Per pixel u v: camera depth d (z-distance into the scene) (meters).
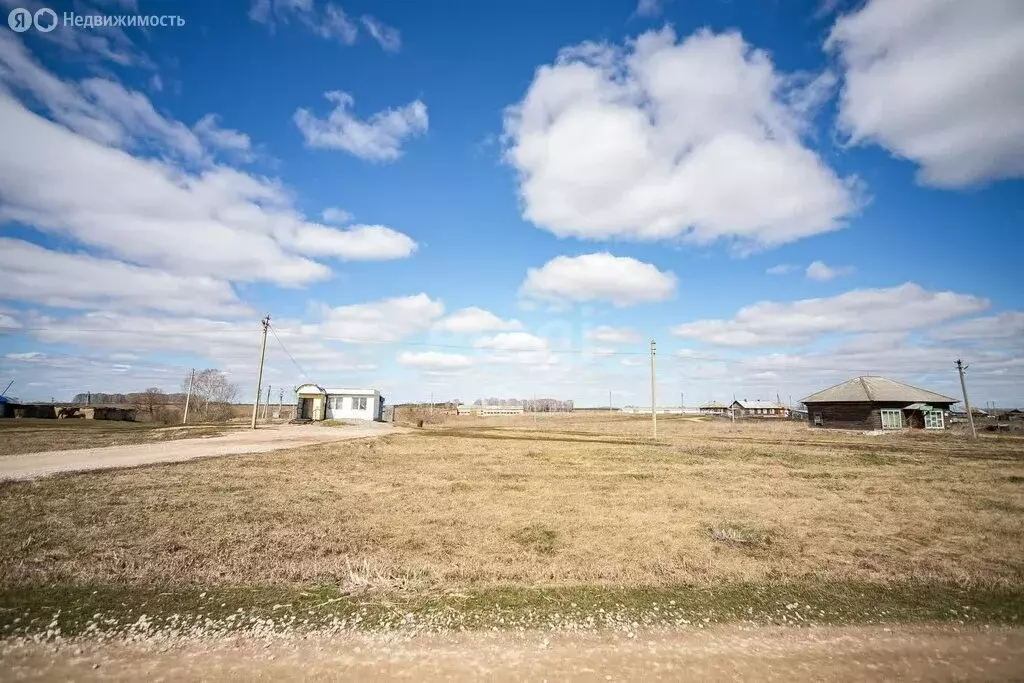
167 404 61.84
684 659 5.04
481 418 80.38
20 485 13.02
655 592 6.96
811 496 14.00
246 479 14.93
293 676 4.58
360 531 9.88
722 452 24.41
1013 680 4.69
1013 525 10.80
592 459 21.73
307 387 52.09
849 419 45.59
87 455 19.59
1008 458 22.39
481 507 12.33
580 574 7.67
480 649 5.20
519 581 7.34
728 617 6.12
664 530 10.38
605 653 5.16
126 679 4.47
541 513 11.80
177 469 16.27
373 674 4.65
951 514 11.83
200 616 5.86
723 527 10.57
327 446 24.59
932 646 5.38
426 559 8.27
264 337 37.53
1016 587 7.19
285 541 8.95
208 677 4.54
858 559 8.50
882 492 14.58
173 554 8.02
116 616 5.78
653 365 37.31
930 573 7.80
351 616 5.97
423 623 5.82
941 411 43.84
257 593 6.62
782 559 8.50
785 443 29.72
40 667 4.61
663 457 22.50
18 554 7.73
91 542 8.45
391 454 22.50
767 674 4.76
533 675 4.68
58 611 5.84
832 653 5.21
